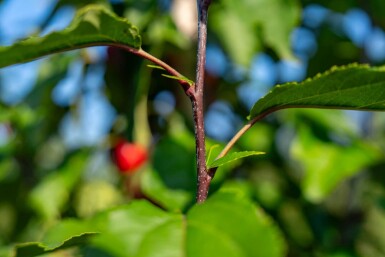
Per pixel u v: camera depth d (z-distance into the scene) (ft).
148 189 1.08
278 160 1.61
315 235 1.54
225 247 0.60
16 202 1.71
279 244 0.60
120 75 1.38
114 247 0.62
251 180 1.62
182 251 0.61
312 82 0.69
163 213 0.67
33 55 0.68
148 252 0.61
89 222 0.87
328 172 1.36
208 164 0.74
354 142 1.42
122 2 1.37
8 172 1.65
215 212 0.64
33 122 1.50
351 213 1.59
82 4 1.37
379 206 1.55
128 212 0.66
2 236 1.76
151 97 1.40
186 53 1.34
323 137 1.42
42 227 1.75
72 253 0.84
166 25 1.28
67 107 1.48
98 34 0.69
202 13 0.73
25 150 1.58
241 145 1.56
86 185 1.52
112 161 1.43
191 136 1.18
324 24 1.70
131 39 0.71
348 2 1.67
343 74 0.68
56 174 1.41
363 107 0.73
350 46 1.71
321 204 1.61
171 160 1.10
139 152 1.32
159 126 1.41
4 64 0.68
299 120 1.43
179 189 1.07
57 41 0.67
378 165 1.55
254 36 1.32
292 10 1.25
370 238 1.59
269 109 0.74
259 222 0.61
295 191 1.60
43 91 1.41
